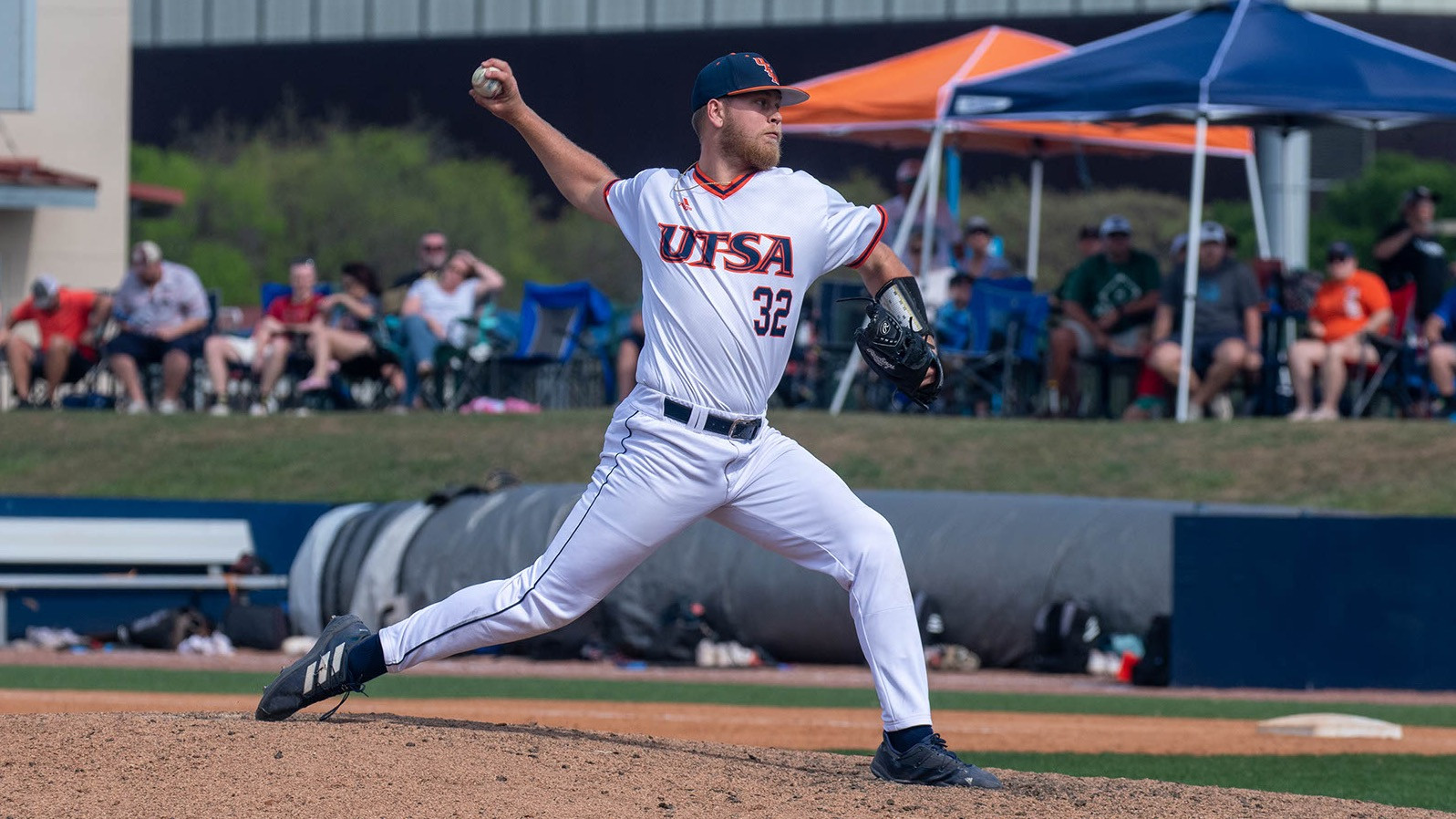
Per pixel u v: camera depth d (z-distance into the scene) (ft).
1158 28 114.83
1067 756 51.80
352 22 352.28
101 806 30.09
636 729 56.75
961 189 318.86
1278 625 77.92
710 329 33.27
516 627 35.09
